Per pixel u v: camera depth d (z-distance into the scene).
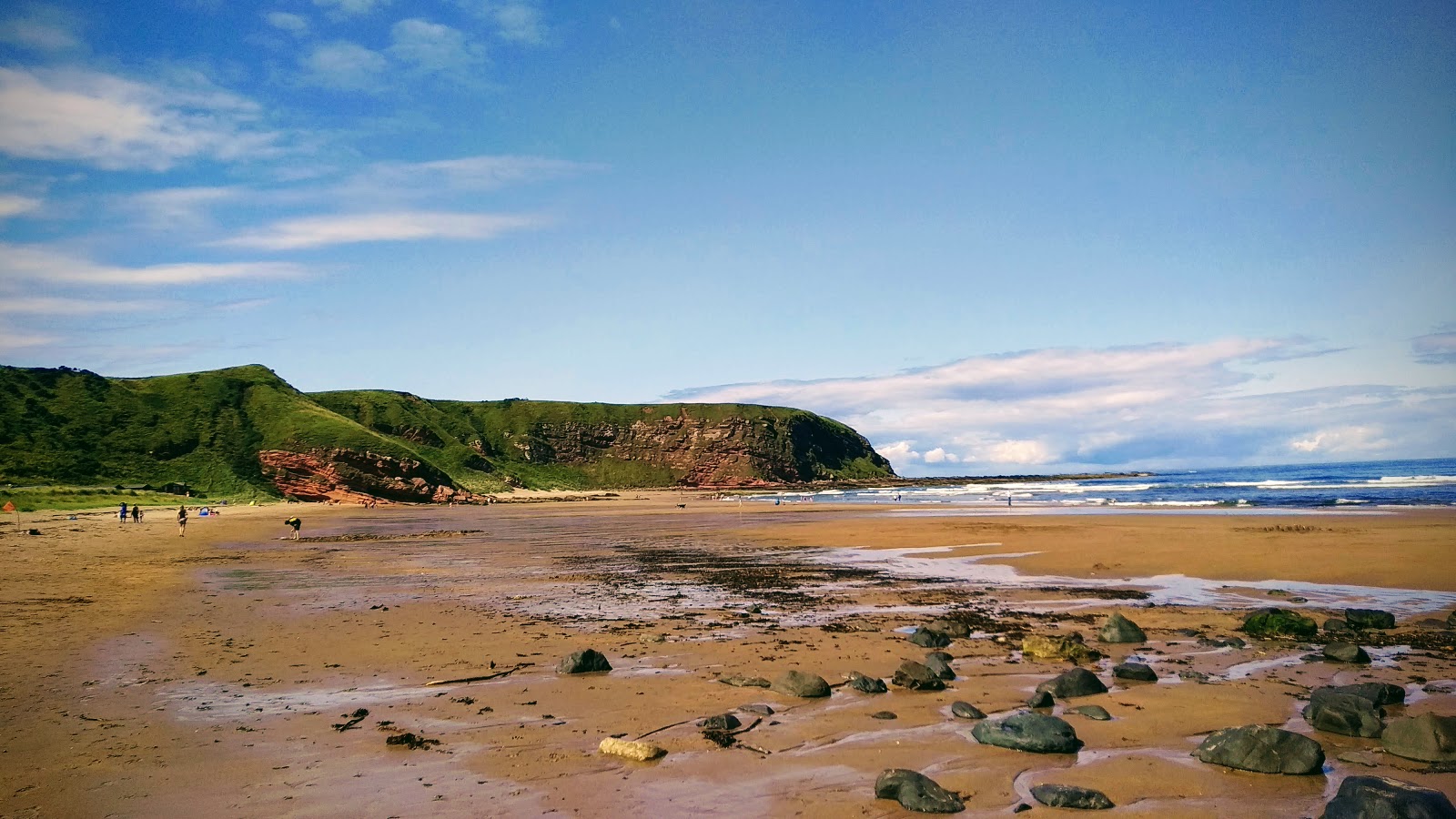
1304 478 149.38
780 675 11.23
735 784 7.68
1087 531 38.25
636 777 7.88
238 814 6.99
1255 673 12.09
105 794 7.50
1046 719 8.87
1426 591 19.92
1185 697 10.70
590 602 20.28
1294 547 28.19
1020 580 23.45
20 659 13.41
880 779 7.42
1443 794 6.75
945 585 22.61
